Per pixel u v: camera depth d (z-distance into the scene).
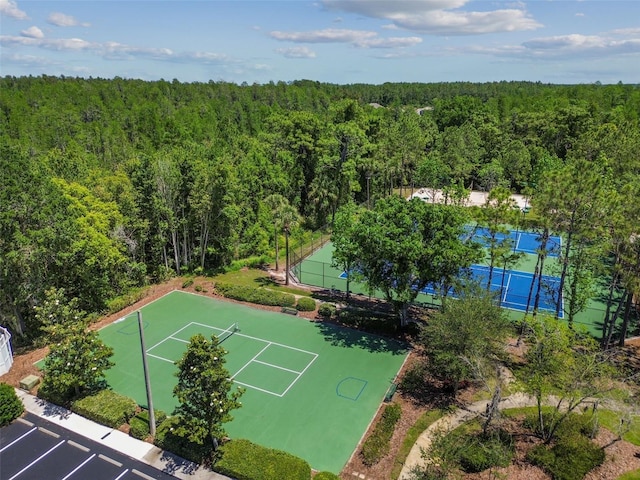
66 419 24.97
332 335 33.66
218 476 20.80
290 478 19.73
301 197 65.38
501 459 19.55
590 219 27.58
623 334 31.06
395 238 29.84
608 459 20.73
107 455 22.33
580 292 30.25
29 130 86.94
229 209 44.75
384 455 21.47
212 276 45.97
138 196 42.44
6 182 30.45
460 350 23.98
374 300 39.44
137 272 42.59
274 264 50.28
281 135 65.25
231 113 120.12
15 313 32.97
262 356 30.89
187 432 20.36
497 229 31.20
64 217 32.88
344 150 60.06
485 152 85.06
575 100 106.44
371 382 27.81
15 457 22.28
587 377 21.73
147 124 101.25
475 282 28.86
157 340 33.31
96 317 35.91
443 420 23.78
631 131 64.69
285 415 24.97
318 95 152.62
